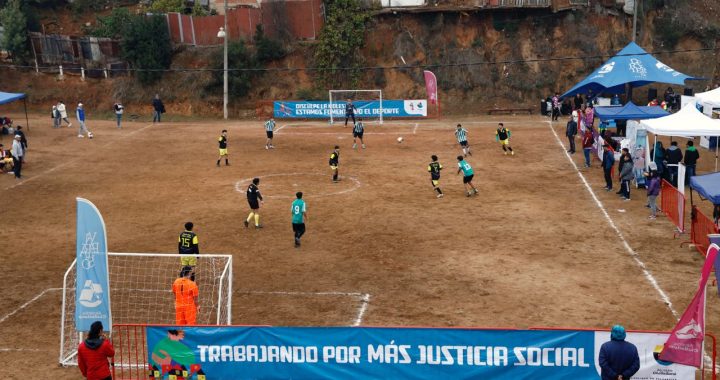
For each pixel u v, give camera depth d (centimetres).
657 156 2745
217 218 2439
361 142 3809
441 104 5234
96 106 5325
